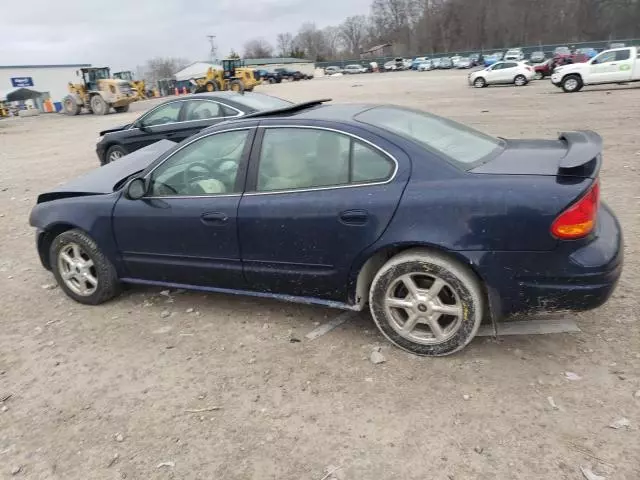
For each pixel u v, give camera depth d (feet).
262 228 11.87
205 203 12.57
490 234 9.80
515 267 9.83
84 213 14.26
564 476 7.91
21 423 10.15
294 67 295.48
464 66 223.92
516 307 10.16
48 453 9.30
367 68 276.82
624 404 9.24
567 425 8.89
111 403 10.52
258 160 12.16
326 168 11.37
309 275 11.77
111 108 111.65
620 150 30.58
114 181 15.40
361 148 11.04
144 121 33.40
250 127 12.42
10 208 27.76
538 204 9.50
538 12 314.76
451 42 360.07
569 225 9.40
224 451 9.00
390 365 10.96
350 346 11.82
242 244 12.26
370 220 10.68
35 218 15.21
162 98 191.83
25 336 13.57
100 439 9.53
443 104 69.26
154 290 15.74
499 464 8.23
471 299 10.28
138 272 14.26
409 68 270.67
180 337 12.85
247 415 9.84
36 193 31.19
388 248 10.68
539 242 9.57
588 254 9.55
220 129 12.78
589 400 9.42
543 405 9.41
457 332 10.62
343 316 13.23
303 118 11.93
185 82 219.82
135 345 12.66
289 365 11.28
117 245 14.12
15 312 15.07
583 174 9.63
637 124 40.34
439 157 10.55
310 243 11.45
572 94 71.56
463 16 349.61
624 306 12.32
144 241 13.66
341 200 10.99
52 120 105.91
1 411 10.55
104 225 14.03
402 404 9.77
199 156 12.91
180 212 12.88
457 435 8.90
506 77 98.84
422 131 11.74
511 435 8.79
